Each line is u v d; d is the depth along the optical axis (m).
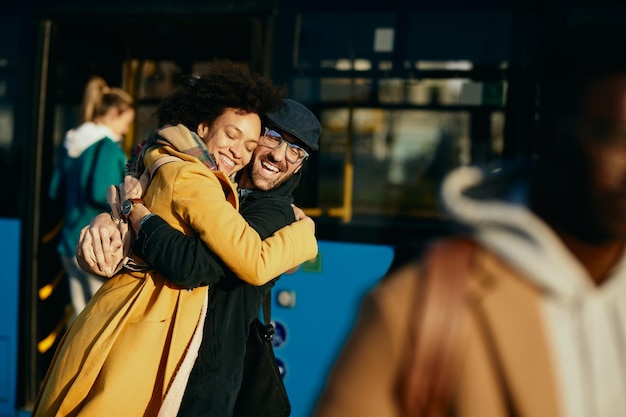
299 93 5.46
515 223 1.35
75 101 6.03
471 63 5.16
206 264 2.87
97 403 2.81
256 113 3.12
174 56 6.08
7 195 6.06
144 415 2.88
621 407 1.35
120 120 5.93
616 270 1.37
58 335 6.18
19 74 6.04
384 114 5.31
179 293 2.94
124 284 2.99
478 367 1.34
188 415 2.94
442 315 1.35
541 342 1.34
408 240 5.21
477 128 5.14
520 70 5.07
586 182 1.33
